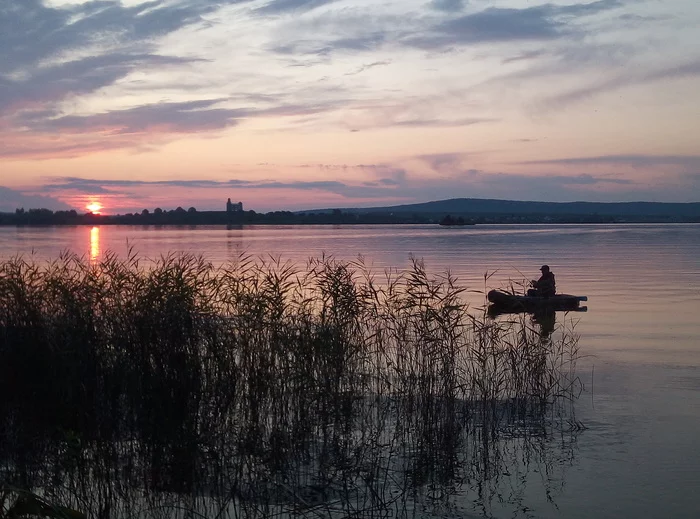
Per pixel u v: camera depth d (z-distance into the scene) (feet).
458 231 540.52
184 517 29.71
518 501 30.76
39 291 36.50
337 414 35.65
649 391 46.85
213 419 32.91
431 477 33.45
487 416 40.47
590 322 75.25
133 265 51.44
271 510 30.22
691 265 163.12
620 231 525.34
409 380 38.86
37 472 32.24
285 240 327.26
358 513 29.76
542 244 282.15
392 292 45.34
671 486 32.04
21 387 33.63
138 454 32.55
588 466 34.37
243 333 35.50
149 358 33.63
